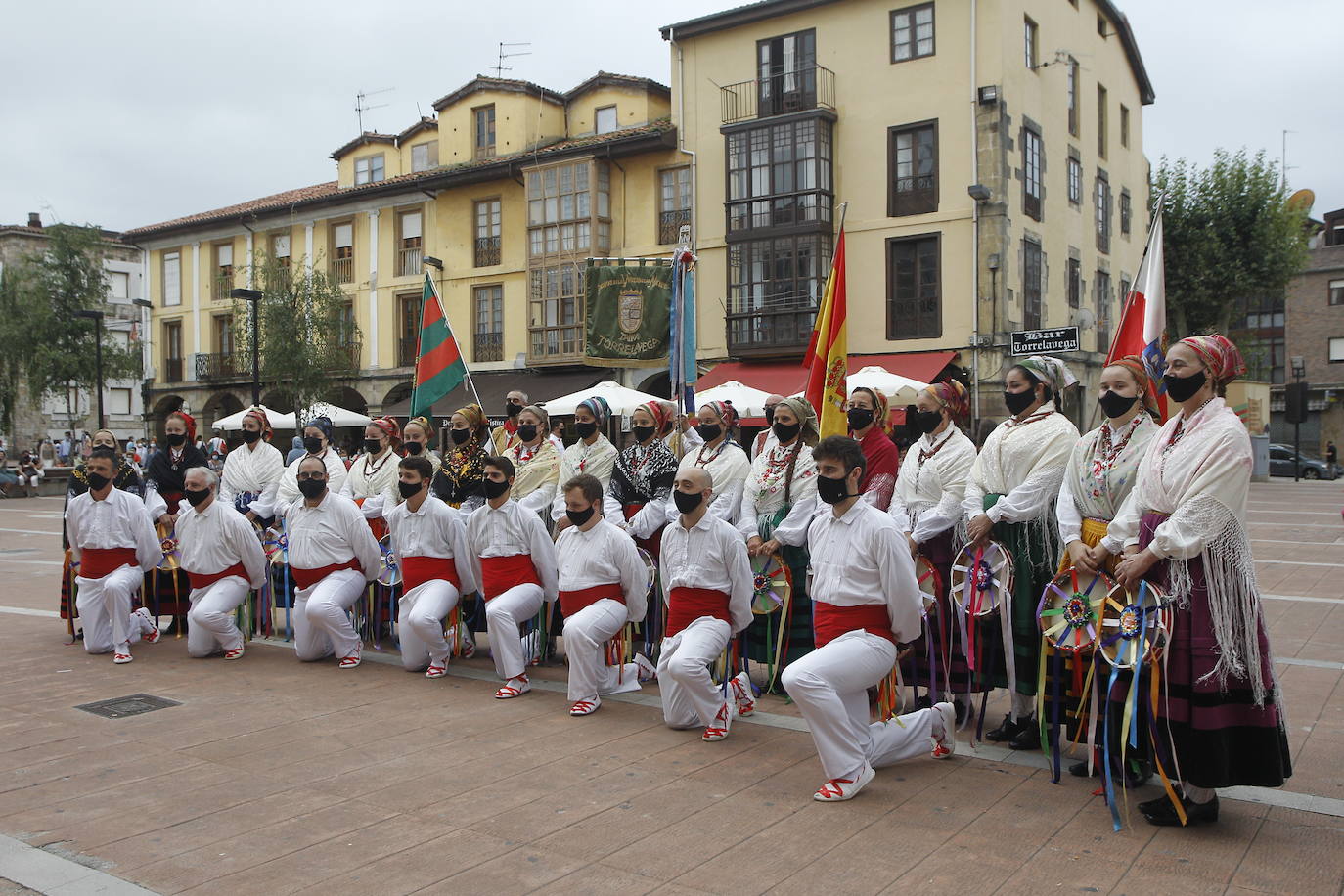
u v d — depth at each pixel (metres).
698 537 6.14
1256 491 29.19
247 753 5.74
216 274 35.34
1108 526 4.86
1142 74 30.84
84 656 8.38
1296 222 33.94
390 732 6.17
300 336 28.33
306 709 6.70
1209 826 4.55
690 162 25.58
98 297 37.16
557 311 27.34
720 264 25.16
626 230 26.78
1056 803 4.89
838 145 23.75
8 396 37.06
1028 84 23.33
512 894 3.95
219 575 8.32
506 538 7.37
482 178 28.45
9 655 8.42
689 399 8.97
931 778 5.29
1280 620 9.42
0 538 18.44
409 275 30.70
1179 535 4.34
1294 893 3.87
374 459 9.34
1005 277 21.88
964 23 22.14
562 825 4.65
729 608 6.24
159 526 9.19
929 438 6.39
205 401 35.72
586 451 8.30
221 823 4.71
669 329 9.05
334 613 7.85
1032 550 5.62
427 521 7.73
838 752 4.95
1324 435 45.12
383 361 31.08
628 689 7.16
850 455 5.12
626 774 5.37
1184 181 33.41
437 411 28.67
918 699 6.41
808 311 23.48
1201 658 4.35
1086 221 26.92
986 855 4.27
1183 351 4.54
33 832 4.61
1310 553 14.55
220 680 7.55
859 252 23.52
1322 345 44.97
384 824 4.68
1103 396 5.09
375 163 32.84
